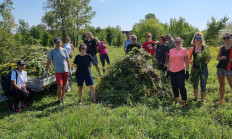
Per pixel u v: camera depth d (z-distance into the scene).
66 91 6.88
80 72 5.61
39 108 5.56
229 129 3.74
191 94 6.15
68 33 42.16
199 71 5.18
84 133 3.45
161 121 3.99
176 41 5.08
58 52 5.66
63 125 3.87
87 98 5.95
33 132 3.72
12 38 12.09
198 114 4.45
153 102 5.23
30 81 5.69
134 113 4.52
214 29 24.39
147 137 3.52
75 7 41.41
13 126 4.18
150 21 35.81
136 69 6.30
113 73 6.36
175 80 5.27
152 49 7.50
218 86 6.62
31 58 6.94
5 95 5.36
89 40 8.31
